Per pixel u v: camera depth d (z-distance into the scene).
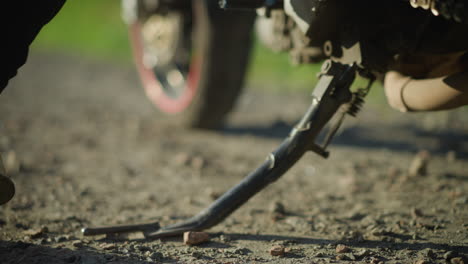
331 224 2.63
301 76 9.19
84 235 2.35
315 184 3.49
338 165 3.99
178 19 5.10
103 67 11.15
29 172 3.72
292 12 2.33
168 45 5.25
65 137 5.00
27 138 4.91
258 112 6.61
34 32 1.99
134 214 2.86
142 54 5.77
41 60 12.11
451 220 2.61
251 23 4.39
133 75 10.09
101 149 4.54
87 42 14.95
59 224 2.63
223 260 2.13
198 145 4.70
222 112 4.77
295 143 2.25
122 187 3.42
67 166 3.94
